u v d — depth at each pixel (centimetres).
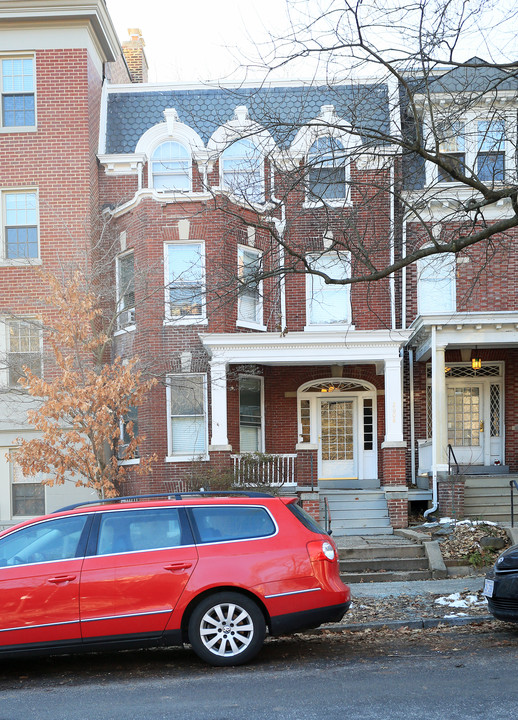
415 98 1783
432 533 1534
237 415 1869
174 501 796
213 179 1920
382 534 1658
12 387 1753
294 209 1834
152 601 748
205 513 789
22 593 735
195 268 1802
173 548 766
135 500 828
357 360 1759
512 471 1975
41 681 744
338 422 2034
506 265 1922
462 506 1659
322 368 1980
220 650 753
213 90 2114
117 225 1920
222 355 1725
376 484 1975
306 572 769
